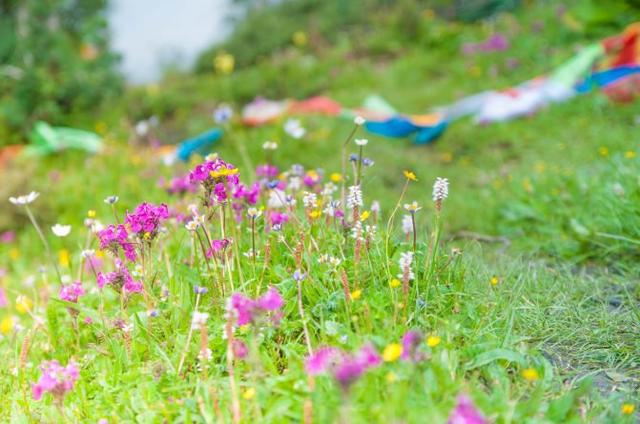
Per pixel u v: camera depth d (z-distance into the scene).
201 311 2.75
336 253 2.90
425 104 9.93
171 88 13.42
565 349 2.66
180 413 2.18
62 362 2.85
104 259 4.21
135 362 2.57
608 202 4.12
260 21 20.44
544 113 7.57
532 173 5.67
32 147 9.06
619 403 2.23
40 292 3.98
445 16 16.47
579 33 11.06
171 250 3.52
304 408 1.94
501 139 7.34
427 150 7.63
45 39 11.61
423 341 2.28
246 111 9.90
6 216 6.42
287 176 3.69
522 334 2.68
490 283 2.96
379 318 2.46
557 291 3.17
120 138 10.38
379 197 5.78
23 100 10.73
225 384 2.27
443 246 3.31
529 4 14.99
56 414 2.39
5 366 2.95
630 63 8.27
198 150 7.51
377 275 2.73
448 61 12.54
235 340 2.44
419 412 1.89
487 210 5.09
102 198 6.48
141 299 2.99
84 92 11.73
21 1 11.84
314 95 12.55
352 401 2.00
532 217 4.72
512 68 10.57
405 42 14.74
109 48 13.39
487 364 2.33
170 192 3.94
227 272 2.86
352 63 13.88
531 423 1.99
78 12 13.02
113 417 2.24
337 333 2.39
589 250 3.98
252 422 2.05
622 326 2.82
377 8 18.05
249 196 3.13
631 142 5.81
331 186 3.33
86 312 2.94
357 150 7.33
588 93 7.66
